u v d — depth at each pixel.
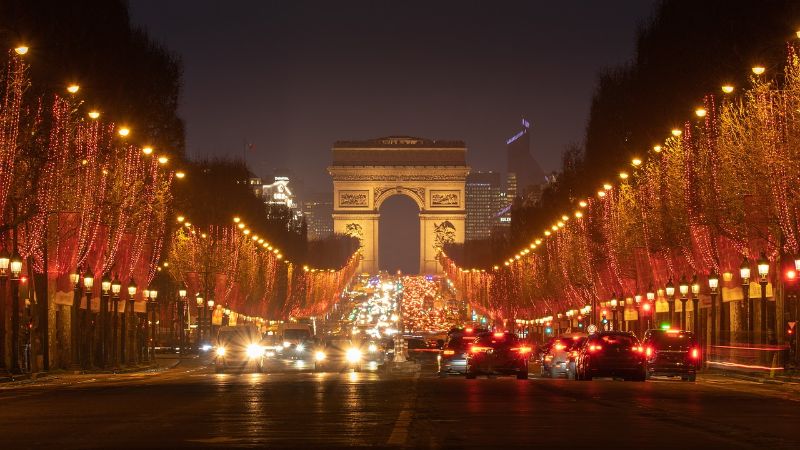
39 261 70.88
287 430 28.78
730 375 71.56
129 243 85.00
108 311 87.00
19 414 35.00
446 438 26.52
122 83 83.12
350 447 24.72
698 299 83.19
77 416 34.03
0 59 63.19
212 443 25.83
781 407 37.22
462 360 66.25
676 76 85.94
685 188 78.19
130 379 65.44
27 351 71.81
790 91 62.88
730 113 72.00
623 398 41.69
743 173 66.88
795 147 62.44
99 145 77.94
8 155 59.69
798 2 70.06
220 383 56.22
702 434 27.31
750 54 73.19
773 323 83.00
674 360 63.09
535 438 26.45
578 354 61.25
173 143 95.94
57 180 67.25
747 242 71.38
